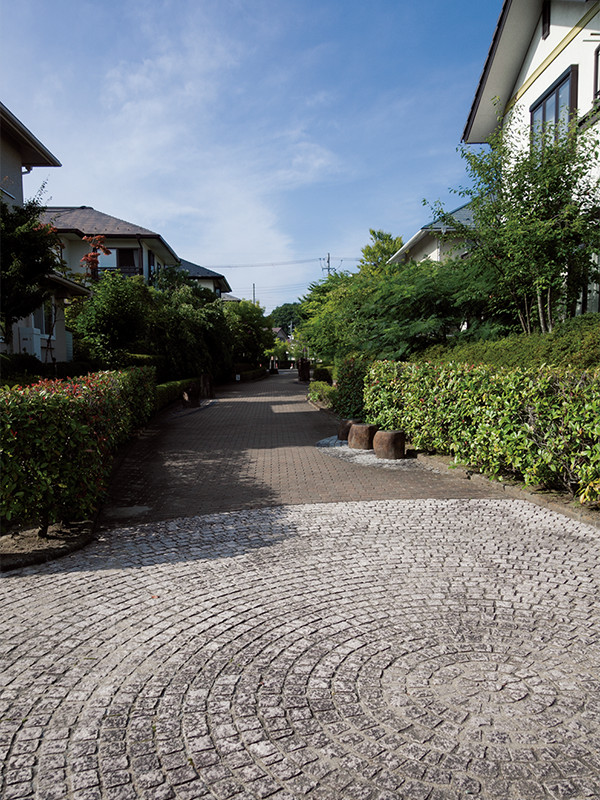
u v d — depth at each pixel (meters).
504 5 13.02
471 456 7.28
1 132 14.91
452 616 3.47
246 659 3.00
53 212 31.31
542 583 3.96
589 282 10.08
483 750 2.27
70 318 20.69
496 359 10.17
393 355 13.39
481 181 10.55
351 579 4.09
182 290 29.88
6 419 4.50
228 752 2.28
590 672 2.82
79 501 5.18
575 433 5.54
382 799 2.02
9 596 3.86
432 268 14.23
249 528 5.36
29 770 2.18
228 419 15.09
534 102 13.38
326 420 14.57
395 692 2.68
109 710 2.57
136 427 12.23
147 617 3.52
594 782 2.09
